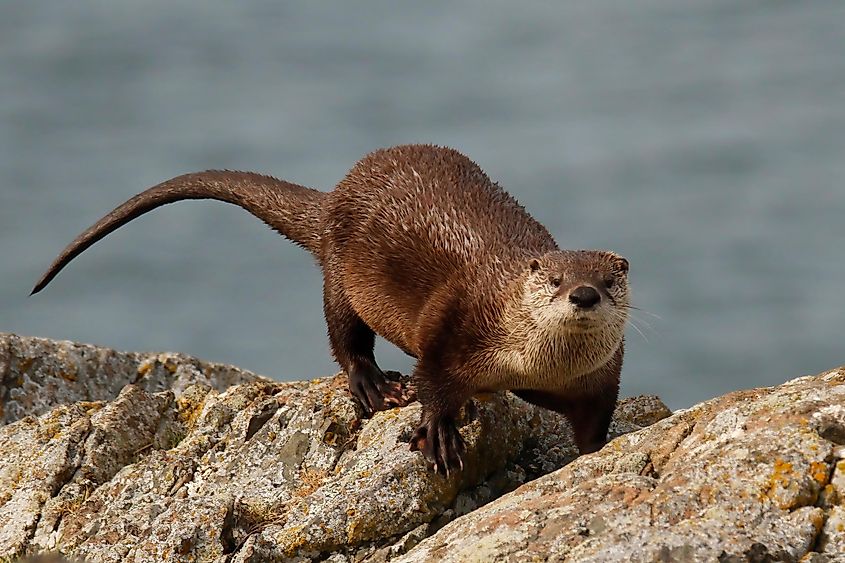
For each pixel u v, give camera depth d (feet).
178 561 80.43
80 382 116.57
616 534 65.05
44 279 119.96
